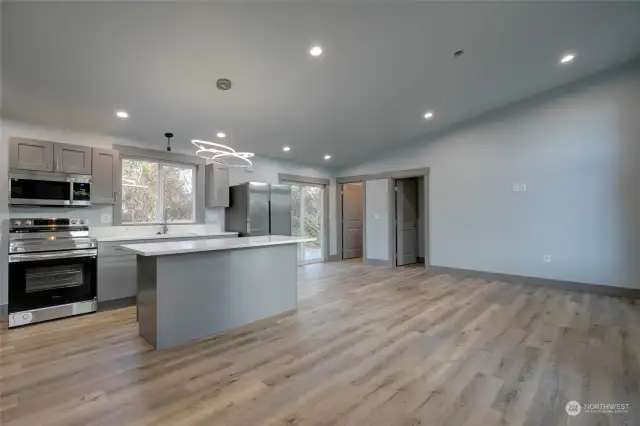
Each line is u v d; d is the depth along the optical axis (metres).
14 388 2.13
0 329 3.24
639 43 3.86
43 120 3.92
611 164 4.46
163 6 2.46
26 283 3.36
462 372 2.33
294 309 3.89
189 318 2.97
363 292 4.70
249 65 3.33
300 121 4.90
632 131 4.31
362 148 6.64
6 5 2.32
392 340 2.93
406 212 7.26
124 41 2.79
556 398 2.00
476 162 5.68
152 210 5.00
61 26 2.55
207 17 2.62
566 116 4.79
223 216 5.83
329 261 7.74
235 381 2.22
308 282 5.36
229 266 3.29
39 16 2.44
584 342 2.85
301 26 2.85
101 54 2.91
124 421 1.79
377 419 1.80
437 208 6.17
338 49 3.23
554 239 4.91
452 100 4.82
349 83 3.93
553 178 4.91
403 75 3.90
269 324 3.39
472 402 1.96
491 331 3.13
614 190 4.44
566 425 1.74
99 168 4.10
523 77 4.39
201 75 3.40
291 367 2.43
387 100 4.53
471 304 4.05
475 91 4.63
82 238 3.80
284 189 6.08
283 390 2.11
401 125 5.59
